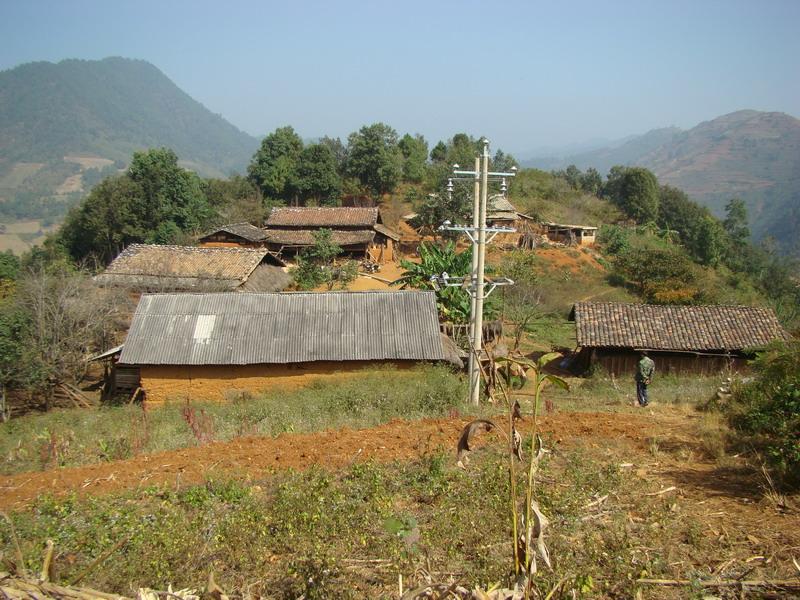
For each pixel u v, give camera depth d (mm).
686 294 40531
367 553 5742
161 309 19375
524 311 32344
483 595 3697
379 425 11047
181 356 18297
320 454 8805
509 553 5434
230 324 19016
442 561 5422
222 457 8945
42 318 20297
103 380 22500
